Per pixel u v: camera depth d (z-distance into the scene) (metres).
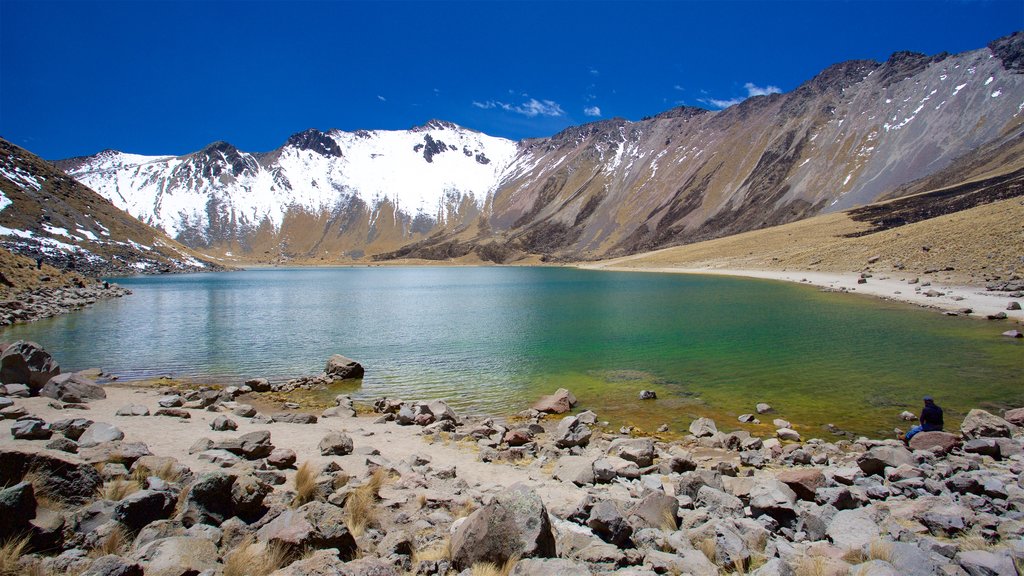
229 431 18.67
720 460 17.34
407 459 16.14
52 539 8.15
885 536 10.14
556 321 57.03
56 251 151.62
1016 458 16.86
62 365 36.47
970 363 32.56
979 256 71.69
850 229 144.88
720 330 47.41
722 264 149.75
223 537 8.86
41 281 78.81
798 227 172.62
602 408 25.83
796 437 20.84
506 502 8.75
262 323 58.03
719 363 34.59
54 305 67.12
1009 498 12.61
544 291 105.31
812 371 31.69
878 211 161.38
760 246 159.88
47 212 167.25
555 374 33.00
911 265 81.50
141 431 18.03
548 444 20.28
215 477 9.58
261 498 10.15
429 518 10.67
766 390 28.09
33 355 24.55
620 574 8.03
